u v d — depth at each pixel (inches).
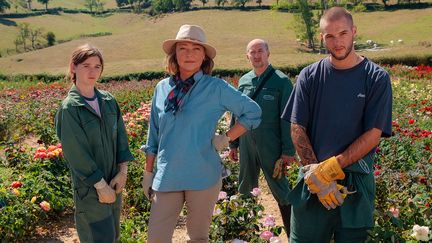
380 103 117.2
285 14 3152.1
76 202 134.6
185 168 126.6
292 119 126.5
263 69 175.2
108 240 134.0
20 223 179.3
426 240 131.9
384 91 117.3
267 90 172.7
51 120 399.2
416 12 2694.4
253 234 160.1
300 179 127.0
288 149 171.3
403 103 491.2
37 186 200.4
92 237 134.0
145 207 208.7
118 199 142.3
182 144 126.5
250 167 182.7
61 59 2118.6
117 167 141.6
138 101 518.0
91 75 131.6
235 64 1184.8
